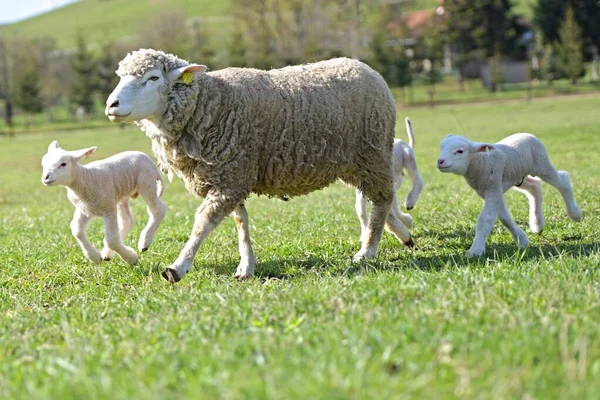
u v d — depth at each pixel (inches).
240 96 272.5
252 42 2672.2
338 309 187.9
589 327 157.8
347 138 292.2
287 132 279.9
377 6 2901.1
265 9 2819.9
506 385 128.4
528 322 162.4
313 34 2706.7
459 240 329.7
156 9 5418.3
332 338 159.8
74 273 302.5
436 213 402.9
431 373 136.7
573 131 1117.7
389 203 308.0
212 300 216.8
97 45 4576.8
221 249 338.6
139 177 318.0
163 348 167.9
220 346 163.5
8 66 3120.1
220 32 4033.0
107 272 298.5
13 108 2832.2
